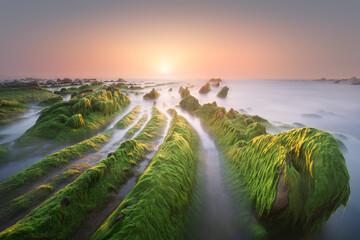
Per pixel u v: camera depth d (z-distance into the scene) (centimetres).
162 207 668
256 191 813
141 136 1669
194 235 719
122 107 3138
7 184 920
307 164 720
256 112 3788
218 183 1056
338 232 756
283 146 852
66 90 5319
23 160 1267
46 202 744
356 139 2184
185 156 1095
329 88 10125
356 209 930
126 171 1049
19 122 2270
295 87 10769
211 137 1834
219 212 843
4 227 698
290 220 693
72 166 1145
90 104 2358
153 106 3559
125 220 586
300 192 690
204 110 2764
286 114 3603
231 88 9750
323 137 758
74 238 657
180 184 831
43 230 620
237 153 1197
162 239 597
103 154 1366
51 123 1745
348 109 4144
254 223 743
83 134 1764
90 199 796
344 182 647
